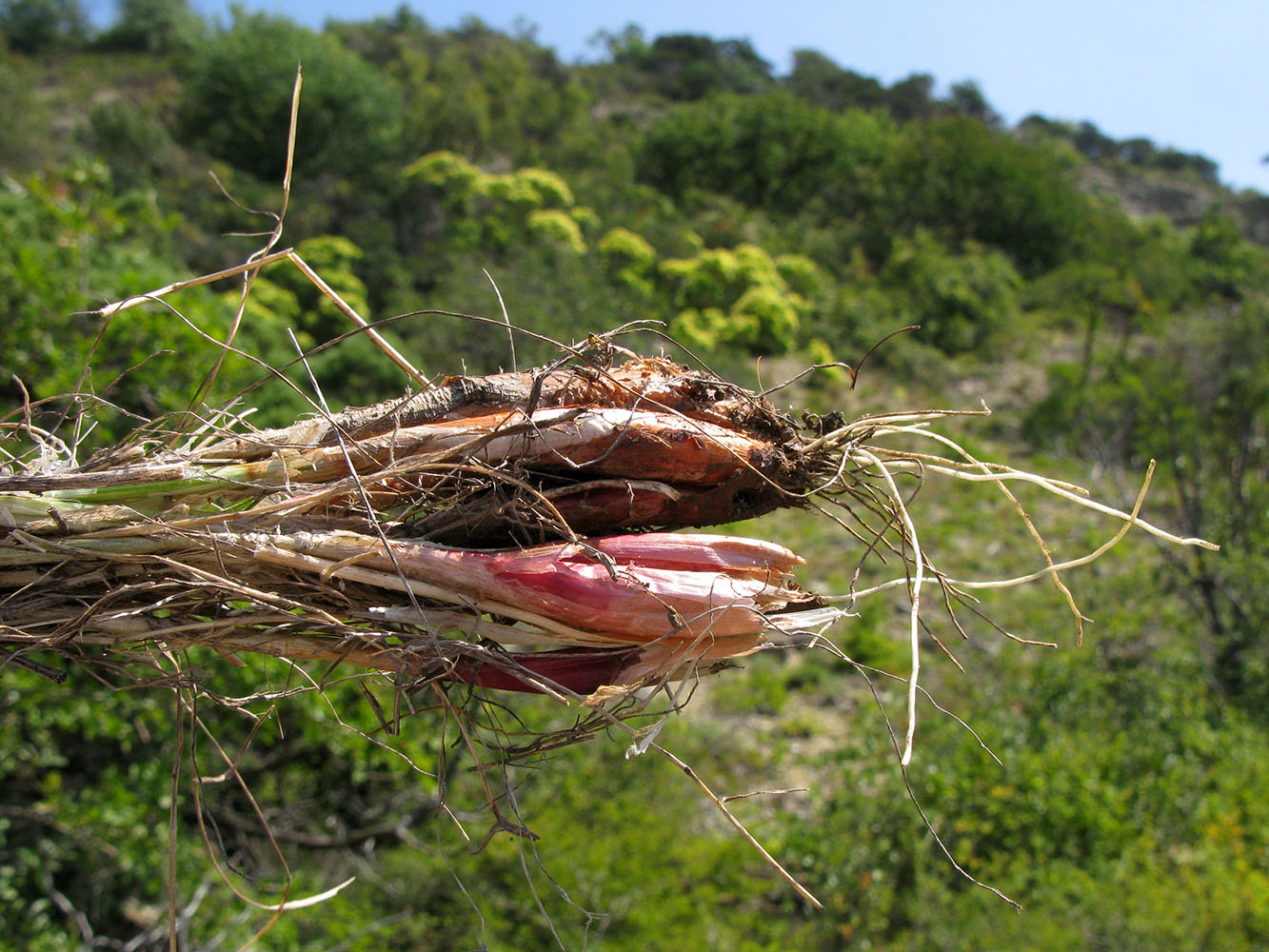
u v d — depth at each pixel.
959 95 96.31
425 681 2.08
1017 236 46.44
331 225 28.02
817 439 2.31
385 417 2.20
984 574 16.09
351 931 7.03
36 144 28.91
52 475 2.04
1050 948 7.62
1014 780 9.62
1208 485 15.84
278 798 8.07
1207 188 94.19
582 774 8.75
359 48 62.91
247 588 1.98
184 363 7.28
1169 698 11.55
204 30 41.44
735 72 84.56
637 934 7.58
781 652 13.70
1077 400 24.11
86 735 6.79
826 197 49.56
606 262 28.16
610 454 2.17
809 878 8.92
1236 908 7.89
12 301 7.29
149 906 7.50
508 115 47.22
